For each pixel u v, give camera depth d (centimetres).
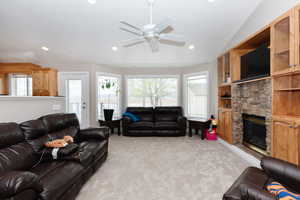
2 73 476
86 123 492
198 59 465
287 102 223
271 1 230
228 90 404
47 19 296
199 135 469
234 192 127
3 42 377
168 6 260
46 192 132
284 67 208
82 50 424
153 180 220
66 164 181
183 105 541
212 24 311
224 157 300
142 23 303
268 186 129
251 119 302
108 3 255
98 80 507
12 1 248
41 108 284
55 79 385
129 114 495
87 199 180
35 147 194
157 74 550
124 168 257
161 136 455
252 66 273
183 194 189
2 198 105
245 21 300
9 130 173
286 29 201
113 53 444
